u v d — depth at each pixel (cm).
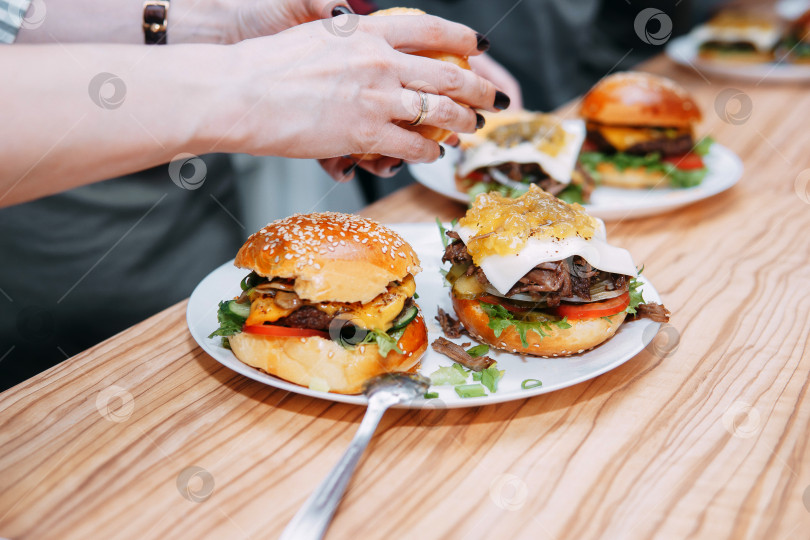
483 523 39
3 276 76
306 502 38
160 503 40
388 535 39
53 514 40
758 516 39
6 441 44
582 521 39
